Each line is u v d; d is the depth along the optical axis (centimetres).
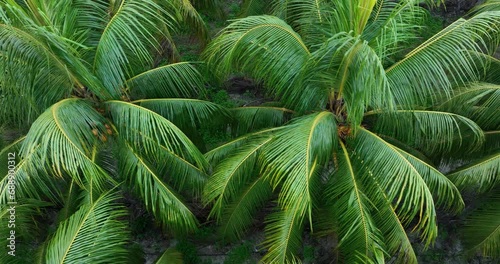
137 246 655
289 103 621
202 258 802
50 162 597
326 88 587
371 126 641
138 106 562
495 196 682
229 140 701
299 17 670
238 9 1079
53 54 525
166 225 689
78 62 518
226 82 938
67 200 632
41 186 557
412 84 570
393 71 571
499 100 616
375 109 607
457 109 632
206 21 1044
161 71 619
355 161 602
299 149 508
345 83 548
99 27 618
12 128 652
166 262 614
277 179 509
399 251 598
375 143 582
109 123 594
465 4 1103
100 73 574
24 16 460
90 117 559
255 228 806
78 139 523
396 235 588
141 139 573
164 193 581
